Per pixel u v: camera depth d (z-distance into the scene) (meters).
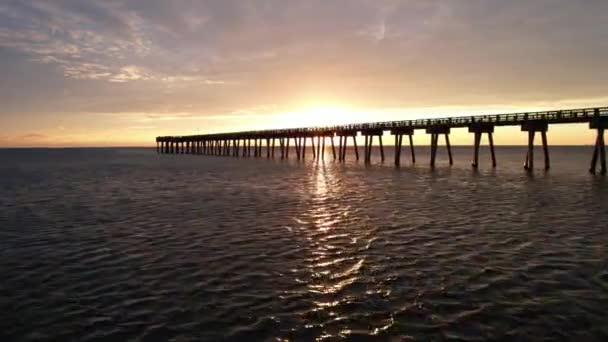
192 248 12.80
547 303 8.29
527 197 22.77
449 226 15.48
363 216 17.72
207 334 7.26
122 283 9.77
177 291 9.23
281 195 24.94
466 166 49.44
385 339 6.98
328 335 7.15
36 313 8.17
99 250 12.65
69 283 9.80
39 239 14.09
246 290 9.25
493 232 14.45
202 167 53.66
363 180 33.59
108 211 19.67
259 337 7.12
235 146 87.56
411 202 21.56
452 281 9.59
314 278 9.96
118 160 81.44
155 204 21.81
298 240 13.62
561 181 30.45
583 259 11.18
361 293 8.97
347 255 11.84
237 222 16.72
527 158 40.78
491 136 42.47
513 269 10.39
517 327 7.32
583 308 8.04
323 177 36.84
